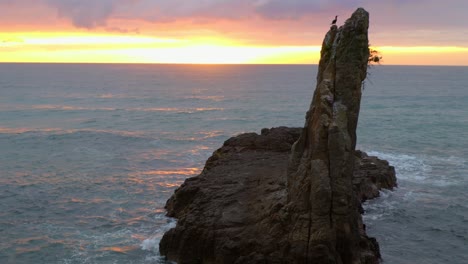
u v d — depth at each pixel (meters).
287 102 142.88
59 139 76.12
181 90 189.00
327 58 28.72
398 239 34.91
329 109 26.77
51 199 44.50
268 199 30.23
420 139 77.25
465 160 61.31
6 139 76.06
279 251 26.47
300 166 27.45
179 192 37.97
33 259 32.00
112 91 180.75
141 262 31.16
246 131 89.75
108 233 36.22
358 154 49.62
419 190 46.81
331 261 25.30
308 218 26.16
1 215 40.06
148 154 66.00
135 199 44.69
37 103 136.12
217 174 38.66
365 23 27.30
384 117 105.81
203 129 91.62
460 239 35.34
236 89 195.12
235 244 27.64
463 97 157.62
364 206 40.72
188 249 29.95
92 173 54.31
